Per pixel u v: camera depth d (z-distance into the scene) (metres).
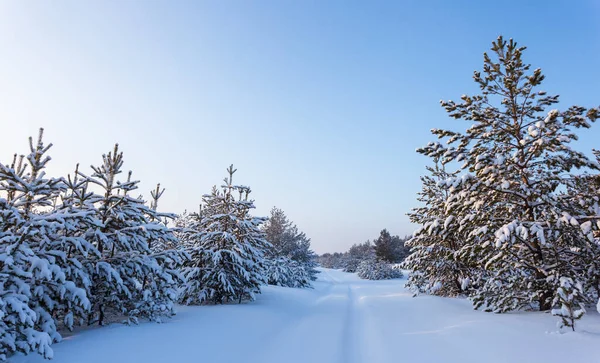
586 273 8.85
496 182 9.31
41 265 5.61
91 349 5.75
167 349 6.22
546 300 8.30
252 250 13.72
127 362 5.37
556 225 8.52
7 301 4.91
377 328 9.19
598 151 10.92
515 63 9.65
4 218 5.52
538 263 9.06
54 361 5.11
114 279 7.45
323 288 26.84
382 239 58.66
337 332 9.01
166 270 8.73
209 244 13.46
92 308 7.45
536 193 8.77
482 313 9.66
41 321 5.78
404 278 42.72
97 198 8.11
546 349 5.77
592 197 8.43
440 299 13.65
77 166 7.68
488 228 9.32
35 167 6.45
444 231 11.45
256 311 10.91
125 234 8.12
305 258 36.41
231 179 14.40
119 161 8.41
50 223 6.02
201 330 7.79
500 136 9.78
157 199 10.91
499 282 9.54
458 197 9.65
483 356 5.83
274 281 22.92
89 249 6.92
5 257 5.26
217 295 12.53
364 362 6.49
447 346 6.67
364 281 37.69
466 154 9.56
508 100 9.74
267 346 7.51
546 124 8.55
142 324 7.84
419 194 17.28
